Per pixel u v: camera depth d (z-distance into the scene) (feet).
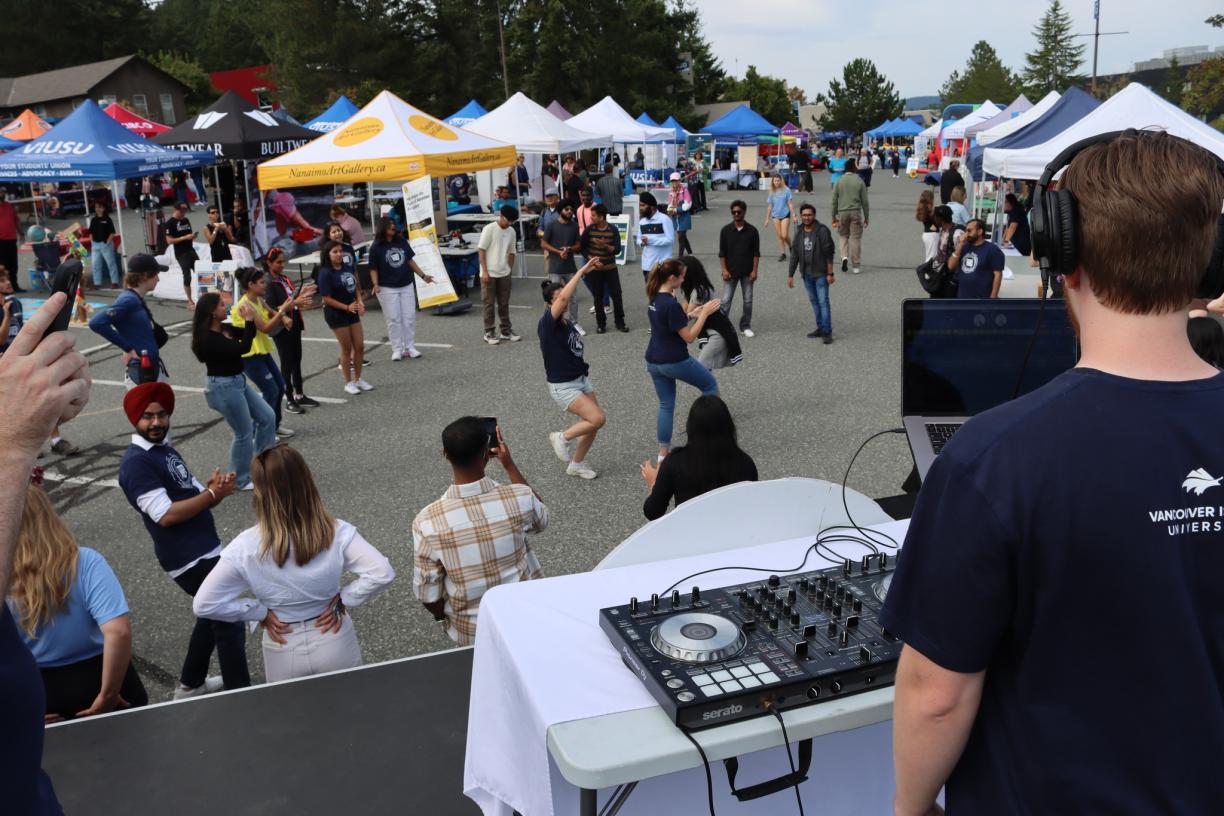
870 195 106.42
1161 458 3.26
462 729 9.73
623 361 32.81
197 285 47.55
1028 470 3.30
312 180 38.58
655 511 13.21
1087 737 3.39
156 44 217.56
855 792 7.41
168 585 17.25
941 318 9.05
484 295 36.37
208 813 8.58
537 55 150.20
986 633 3.41
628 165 99.86
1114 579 3.27
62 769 9.16
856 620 5.67
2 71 196.54
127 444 26.02
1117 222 3.31
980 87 307.99
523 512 11.23
